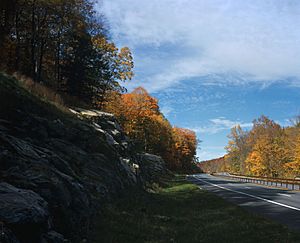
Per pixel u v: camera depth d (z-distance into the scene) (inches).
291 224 455.2
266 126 4033.0
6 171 307.0
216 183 1750.7
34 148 423.2
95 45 1416.1
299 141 2534.5
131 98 2274.9
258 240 357.4
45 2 1079.6
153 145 2982.3
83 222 356.8
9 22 1139.3
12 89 596.4
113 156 822.5
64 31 1246.9
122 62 1539.1
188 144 4921.3
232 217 523.5
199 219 542.3
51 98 835.4
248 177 2252.7
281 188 1263.5
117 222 436.8
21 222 213.6
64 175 393.7
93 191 512.1
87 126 811.4
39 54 1310.3
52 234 259.0
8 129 463.5
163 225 486.9
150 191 1035.9
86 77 1277.1
